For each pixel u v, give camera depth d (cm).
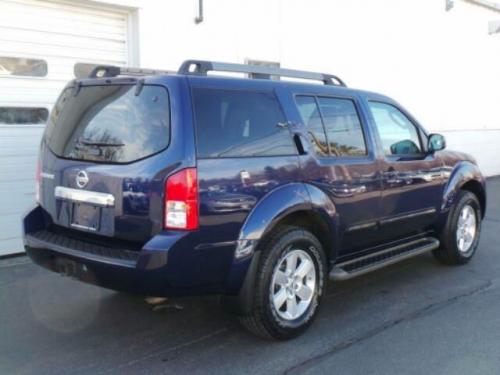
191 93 364
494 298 506
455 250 595
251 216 375
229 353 390
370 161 481
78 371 364
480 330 430
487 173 1495
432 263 624
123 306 482
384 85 1151
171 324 443
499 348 397
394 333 425
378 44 1120
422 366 370
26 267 602
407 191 522
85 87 412
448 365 371
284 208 390
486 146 1483
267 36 890
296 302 415
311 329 432
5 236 647
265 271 384
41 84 664
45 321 448
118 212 362
